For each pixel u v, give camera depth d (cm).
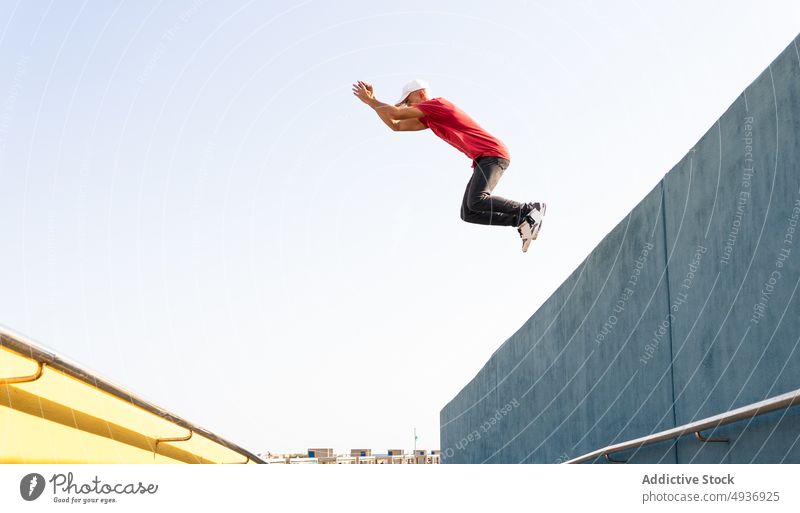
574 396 622
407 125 427
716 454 381
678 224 450
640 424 491
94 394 328
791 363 324
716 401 391
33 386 284
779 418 323
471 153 408
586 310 605
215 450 599
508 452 825
